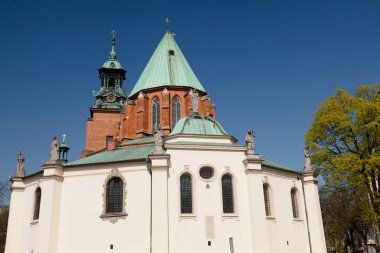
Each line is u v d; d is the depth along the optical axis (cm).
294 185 4247
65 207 3525
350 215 5725
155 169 3356
